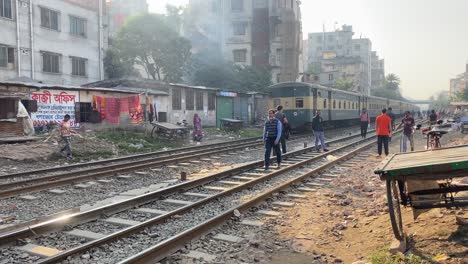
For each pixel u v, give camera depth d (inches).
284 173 449.1
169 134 874.8
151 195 315.3
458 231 202.8
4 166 504.4
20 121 703.7
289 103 1071.6
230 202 313.3
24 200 326.6
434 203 203.5
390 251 193.0
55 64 1259.2
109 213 273.6
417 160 204.1
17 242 215.6
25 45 1145.4
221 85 1734.7
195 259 198.4
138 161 534.6
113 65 1478.8
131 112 901.2
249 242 223.5
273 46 2183.8
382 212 268.4
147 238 226.7
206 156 619.5
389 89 4419.3
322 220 267.0
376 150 687.1
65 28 1291.8
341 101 1301.7
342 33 4370.1
